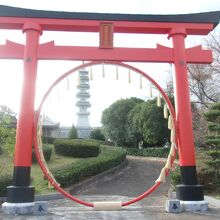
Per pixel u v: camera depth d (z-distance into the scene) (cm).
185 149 1073
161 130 3080
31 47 1090
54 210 1042
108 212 1004
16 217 921
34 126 1046
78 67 1080
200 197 1040
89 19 1130
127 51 1123
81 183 1823
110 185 2003
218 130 1409
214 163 1389
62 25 1123
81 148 2523
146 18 1144
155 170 2553
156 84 1095
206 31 1176
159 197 1552
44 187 1562
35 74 1080
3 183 1286
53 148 2755
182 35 1152
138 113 3269
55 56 1100
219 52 2391
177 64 1127
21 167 1007
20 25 1119
